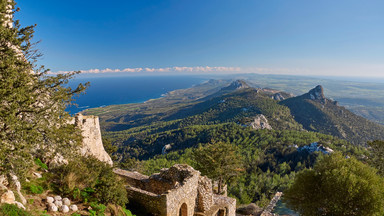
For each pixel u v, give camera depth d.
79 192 11.63
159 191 17.92
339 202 19.39
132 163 50.97
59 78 10.75
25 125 8.98
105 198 11.91
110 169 14.53
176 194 14.30
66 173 12.43
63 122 11.68
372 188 18.59
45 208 9.56
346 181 19.22
